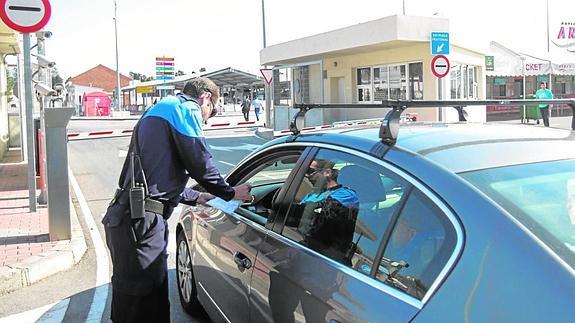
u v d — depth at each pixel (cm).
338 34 1938
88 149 1831
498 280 167
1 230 652
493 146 237
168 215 331
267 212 338
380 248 216
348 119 2188
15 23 673
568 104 291
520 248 171
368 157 243
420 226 203
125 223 314
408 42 1759
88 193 1039
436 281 183
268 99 2694
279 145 334
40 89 812
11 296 478
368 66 2072
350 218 242
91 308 448
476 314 165
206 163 324
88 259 585
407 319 182
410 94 1881
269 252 281
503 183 205
